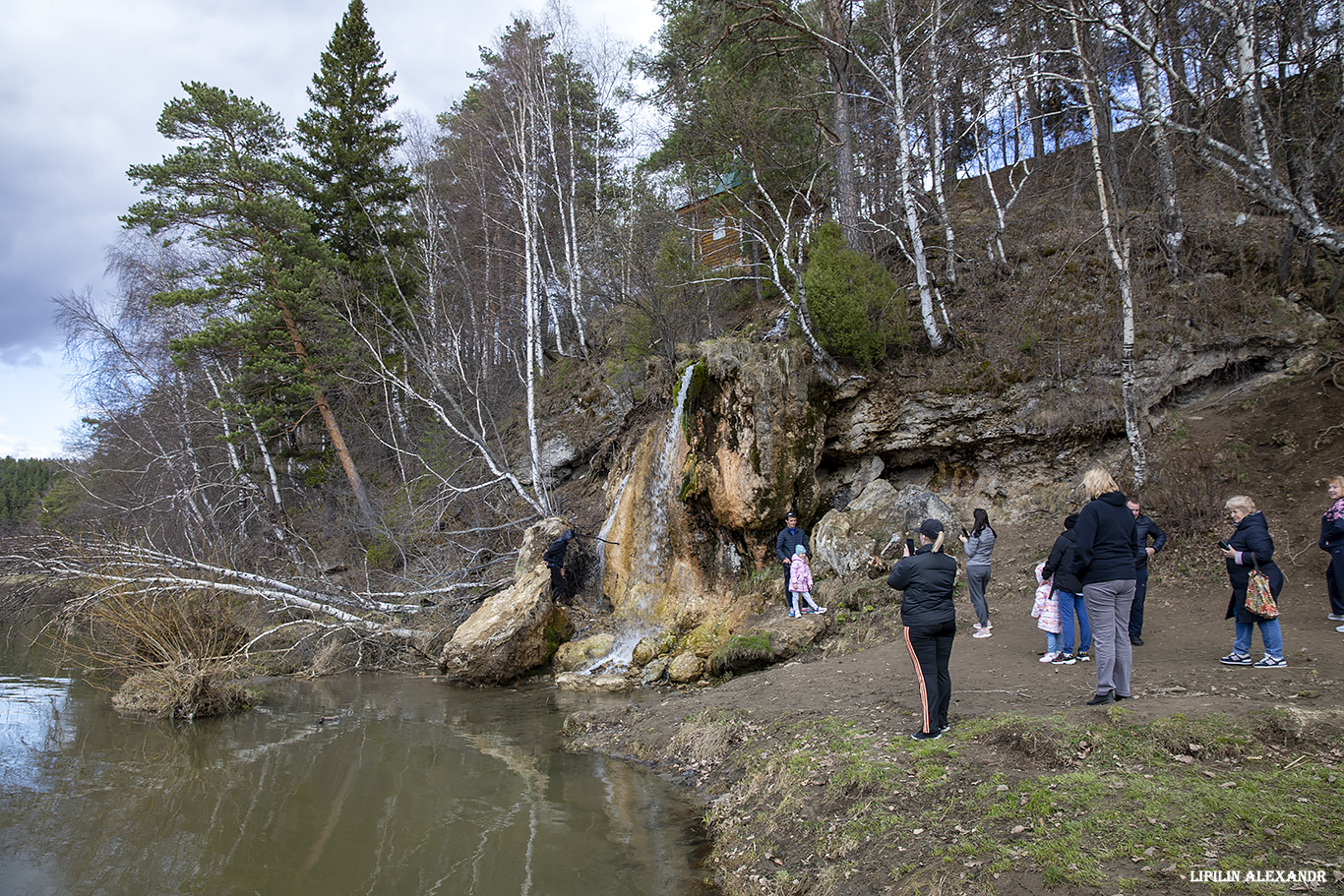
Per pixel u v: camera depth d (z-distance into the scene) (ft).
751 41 56.24
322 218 86.02
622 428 64.28
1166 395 41.47
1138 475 37.45
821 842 17.78
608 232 73.31
